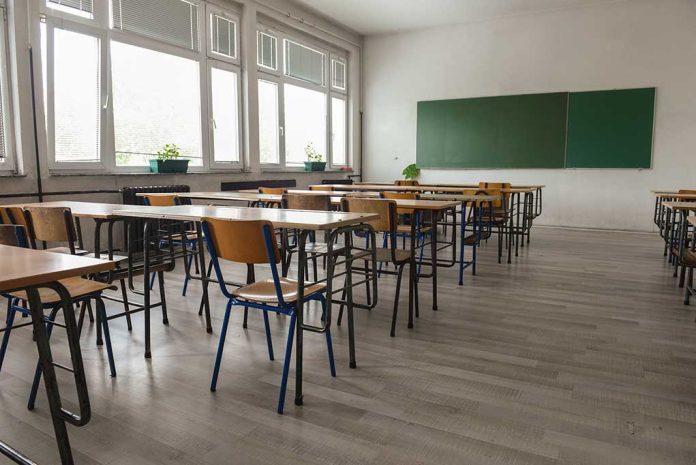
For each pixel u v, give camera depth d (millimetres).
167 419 1895
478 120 8891
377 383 2221
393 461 1629
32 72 4551
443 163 9273
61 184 4879
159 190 5664
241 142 7238
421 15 8461
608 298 3695
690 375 2326
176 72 6184
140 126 5762
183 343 2705
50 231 2482
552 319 3178
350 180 8906
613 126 7914
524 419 1906
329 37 8867
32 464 1339
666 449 1700
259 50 7559
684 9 7379
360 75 9906
